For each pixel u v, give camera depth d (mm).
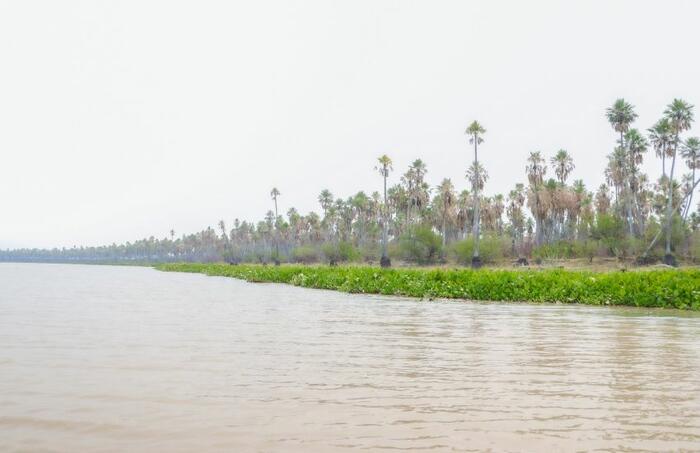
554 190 81125
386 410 6410
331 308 20922
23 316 17359
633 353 10422
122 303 23328
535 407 6547
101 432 5590
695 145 66312
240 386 7602
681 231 60906
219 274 74250
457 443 5270
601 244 65938
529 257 76500
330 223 131000
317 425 5828
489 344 11570
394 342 11844
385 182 72562
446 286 27188
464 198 98438
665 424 5891
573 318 17062
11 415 6176
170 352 10414
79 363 9250
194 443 5270
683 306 20375
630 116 65438
